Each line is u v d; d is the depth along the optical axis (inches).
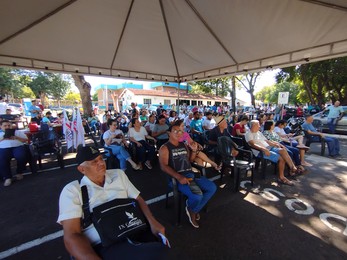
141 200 68.2
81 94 437.7
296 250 83.6
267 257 79.9
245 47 170.4
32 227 101.2
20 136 168.2
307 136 238.8
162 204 122.3
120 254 51.5
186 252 82.7
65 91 1278.3
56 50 175.3
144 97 1124.5
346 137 334.6
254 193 135.6
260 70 198.2
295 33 132.5
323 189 141.6
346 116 366.9
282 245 86.5
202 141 231.1
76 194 57.6
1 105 366.3
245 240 89.7
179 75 288.2
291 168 159.3
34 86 1138.0
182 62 232.5
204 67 240.2
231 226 99.7
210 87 912.9
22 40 151.2
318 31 124.6
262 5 112.5
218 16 136.8
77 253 49.6
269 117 281.9
